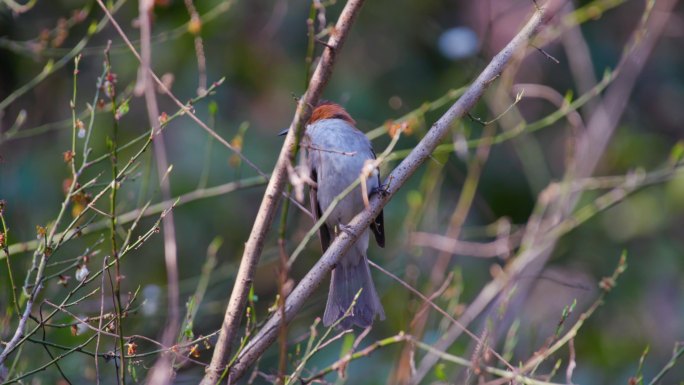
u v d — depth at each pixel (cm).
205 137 1226
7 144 1104
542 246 977
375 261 1194
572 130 1066
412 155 673
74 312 923
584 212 1032
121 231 844
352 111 1298
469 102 664
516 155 1370
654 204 1316
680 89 1477
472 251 1091
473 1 1380
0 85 1147
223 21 1234
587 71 1242
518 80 1420
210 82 1272
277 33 1324
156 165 1168
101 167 1139
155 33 1216
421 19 1380
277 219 1157
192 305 640
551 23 1071
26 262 955
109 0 873
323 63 590
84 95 1207
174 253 637
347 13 589
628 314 1277
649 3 970
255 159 1248
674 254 1313
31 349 866
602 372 1229
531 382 591
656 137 1381
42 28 1192
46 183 1134
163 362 593
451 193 1305
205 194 894
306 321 1125
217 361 611
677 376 1222
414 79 1355
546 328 1226
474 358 658
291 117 1298
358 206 830
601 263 1309
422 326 824
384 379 1083
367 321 765
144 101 1214
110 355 604
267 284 1173
